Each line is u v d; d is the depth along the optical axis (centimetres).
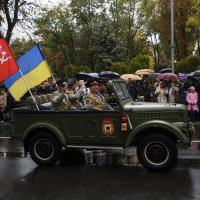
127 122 842
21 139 906
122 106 848
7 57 952
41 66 1012
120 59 4369
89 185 750
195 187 727
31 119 902
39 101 955
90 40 4825
